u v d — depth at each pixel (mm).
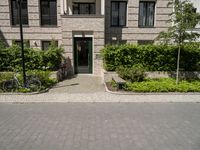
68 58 15023
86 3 16531
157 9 16672
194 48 12578
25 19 16516
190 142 4977
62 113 7160
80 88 10977
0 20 16234
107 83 11766
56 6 16344
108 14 16344
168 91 10094
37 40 16531
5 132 5539
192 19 10227
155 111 7441
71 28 14656
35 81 10344
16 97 9234
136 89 9992
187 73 12766
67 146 4730
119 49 12461
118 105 8203
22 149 4602
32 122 6277
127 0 16422
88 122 6273
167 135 5371
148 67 12758
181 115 7012
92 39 14992
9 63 12711
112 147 4688
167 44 11930
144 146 4750
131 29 16719
